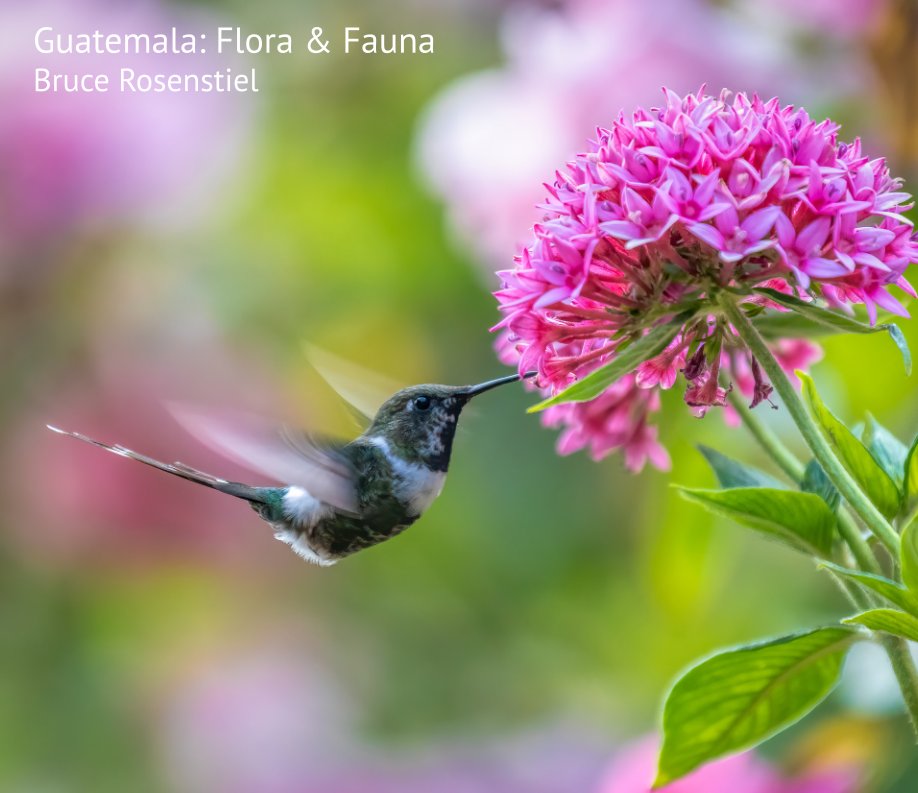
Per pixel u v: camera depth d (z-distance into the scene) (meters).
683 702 5.72
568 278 5.32
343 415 10.71
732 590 10.91
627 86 9.40
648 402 6.35
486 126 9.83
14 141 10.30
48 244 10.47
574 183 5.44
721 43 9.28
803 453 8.74
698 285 5.26
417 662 11.39
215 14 11.74
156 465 7.25
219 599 11.02
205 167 10.72
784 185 5.16
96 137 10.42
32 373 10.53
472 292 11.32
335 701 11.20
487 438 11.10
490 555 11.16
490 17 11.74
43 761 10.86
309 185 11.48
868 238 5.21
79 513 10.49
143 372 10.58
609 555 11.09
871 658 8.13
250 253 11.20
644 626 11.12
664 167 5.19
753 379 6.16
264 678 11.14
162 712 11.05
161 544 10.59
